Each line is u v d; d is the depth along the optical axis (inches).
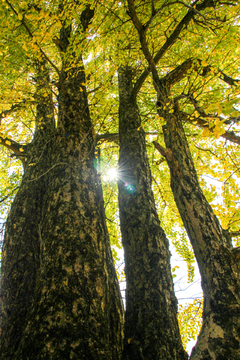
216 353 69.7
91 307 77.5
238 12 150.3
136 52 183.0
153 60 136.6
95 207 109.6
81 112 145.9
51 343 65.9
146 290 88.7
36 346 65.9
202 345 73.7
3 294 109.0
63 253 88.2
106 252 102.0
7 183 271.1
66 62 166.9
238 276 92.3
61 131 136.8
